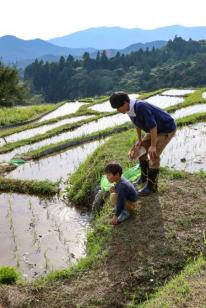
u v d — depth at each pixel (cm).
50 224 1027
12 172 1496
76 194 1190
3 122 2892
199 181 1027
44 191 1259
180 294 608
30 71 18512
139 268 703
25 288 688
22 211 1120
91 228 956
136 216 852
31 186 1280
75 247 897
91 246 831
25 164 1603
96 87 15975
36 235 960
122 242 777
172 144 1532
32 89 17512
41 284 696
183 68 14550
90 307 630
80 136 1942
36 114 3338
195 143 1546
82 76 16575
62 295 663
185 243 760
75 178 1296
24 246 905
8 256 864
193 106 2616
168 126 854
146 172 967
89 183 1180
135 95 3678
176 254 732
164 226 809
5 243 921
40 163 1605
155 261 718
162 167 1118
